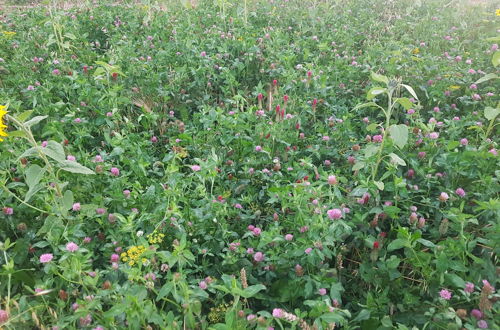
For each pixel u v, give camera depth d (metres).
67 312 2.42
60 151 2.81
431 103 4.89
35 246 2.79
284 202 2.98
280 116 4.33
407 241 2.53
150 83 4.98
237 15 7.37
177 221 2.96
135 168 3.56
